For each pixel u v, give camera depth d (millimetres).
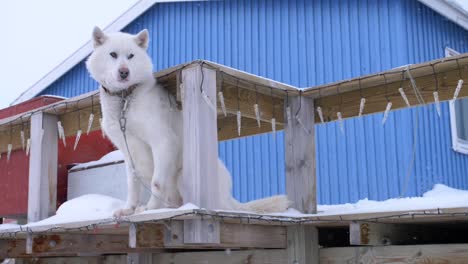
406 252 3434
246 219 3352
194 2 10086
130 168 4277
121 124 4074
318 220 3547
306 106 4477
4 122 5320
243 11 9547
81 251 4176
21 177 6312
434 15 9312
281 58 9078
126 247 4453
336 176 8258
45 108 4898
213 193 3514
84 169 6207
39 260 5312
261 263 3934
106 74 4148
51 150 4992
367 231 3459
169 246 3479
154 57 10523
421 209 3184
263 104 4305
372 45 8367
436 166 8664
